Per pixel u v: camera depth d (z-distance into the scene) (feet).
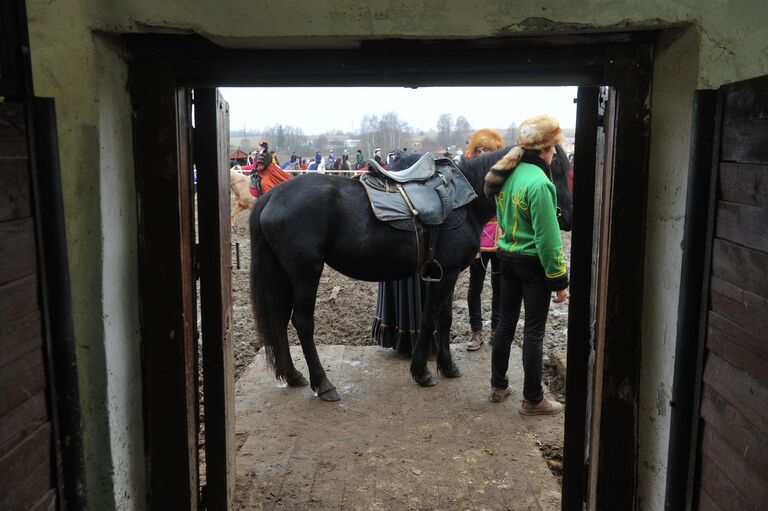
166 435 6.28
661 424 5.66
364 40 5.48
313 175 11.54
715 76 5.07
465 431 10.53
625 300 5.85
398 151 17.42
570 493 6.86
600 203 6.33
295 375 12.47
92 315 5.39
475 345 14.71
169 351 6.14
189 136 6.34
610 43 5.50
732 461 4.09
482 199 11.69
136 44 5.66
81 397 5.46
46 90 5.20
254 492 8.70
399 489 8.77
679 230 5.30
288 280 11.66
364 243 11.16
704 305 4.46
